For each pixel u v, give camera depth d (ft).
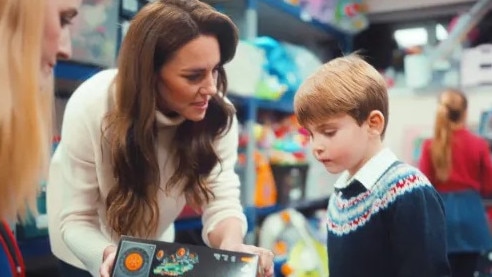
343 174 3.52
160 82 3.17
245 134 7.70
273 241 8.07
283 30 10.43
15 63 1.79
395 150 10.73
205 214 3.92
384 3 11.14
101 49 5.01
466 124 8.92
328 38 11.34
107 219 3.59
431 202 2.96
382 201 3.05
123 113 3.25
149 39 3.00
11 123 1.80
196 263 2.42
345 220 3.28
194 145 3.61
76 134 3.50
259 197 8.02
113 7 5.11
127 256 2.48
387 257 3.05
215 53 3.10
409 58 10.66
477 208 8.18
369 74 3.23
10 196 1.91
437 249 2.89
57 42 2.04
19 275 2.54
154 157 3.38
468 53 9.95
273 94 8.16
